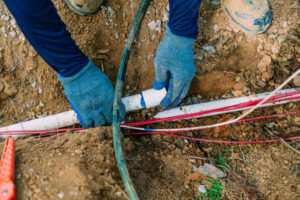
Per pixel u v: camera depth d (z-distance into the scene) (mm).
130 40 2004
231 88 2211
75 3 1895
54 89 2121
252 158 1930
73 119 2064
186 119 2162
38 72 2080
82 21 2041
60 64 1525
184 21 1599
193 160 1877
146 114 2184
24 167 1399
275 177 1779
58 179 1343
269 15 2158
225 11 2193
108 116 1938
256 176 1820
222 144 2041
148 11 2170
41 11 1229
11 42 2012
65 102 2172
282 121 2082
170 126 2139
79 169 1373
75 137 1674
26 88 2102
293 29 2195
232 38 2205
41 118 2043
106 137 1746
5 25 1997
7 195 1217
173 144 1951
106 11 2090
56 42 1391
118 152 1555
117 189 1406
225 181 1762
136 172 1685
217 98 2213
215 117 2158
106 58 2174
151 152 1880
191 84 2215
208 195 1693
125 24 2174
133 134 2123
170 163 1832
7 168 1318
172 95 1996
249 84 2176
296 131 2018
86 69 1673
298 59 2158
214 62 2162
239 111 2162
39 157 1471
